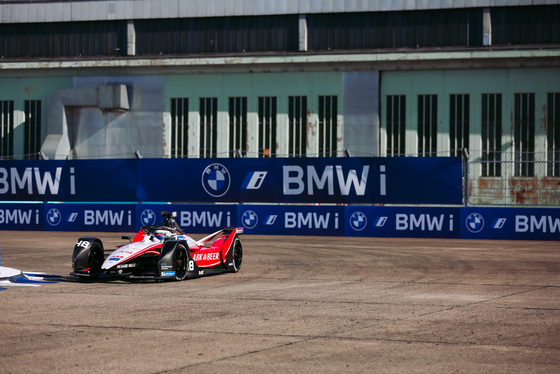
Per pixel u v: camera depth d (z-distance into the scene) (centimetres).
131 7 3956
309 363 611
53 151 3853
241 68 3797
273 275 1293
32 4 4069
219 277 1261
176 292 1053
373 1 3716
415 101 3653
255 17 3859
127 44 3966
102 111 3934
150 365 598
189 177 2398
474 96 3597
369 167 2248
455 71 3619
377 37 3731
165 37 3953
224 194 2372
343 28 3769
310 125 3747
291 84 3769
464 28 3644
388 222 2250
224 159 2370
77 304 926
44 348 659
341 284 1162
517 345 691
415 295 1033
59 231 2480
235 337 719
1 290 1060
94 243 1199
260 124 3803
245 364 605
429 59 3597
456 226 2191
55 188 2500
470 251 1772
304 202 2308
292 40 3822
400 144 3675
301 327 776
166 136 3891
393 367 600
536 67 3541
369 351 659
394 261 1533
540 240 2125
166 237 1210
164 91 3900
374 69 3672
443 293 1057
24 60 4022
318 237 2239
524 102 3556
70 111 3972
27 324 779
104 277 1242
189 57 3841
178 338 711
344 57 3688
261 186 2342
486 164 3578
